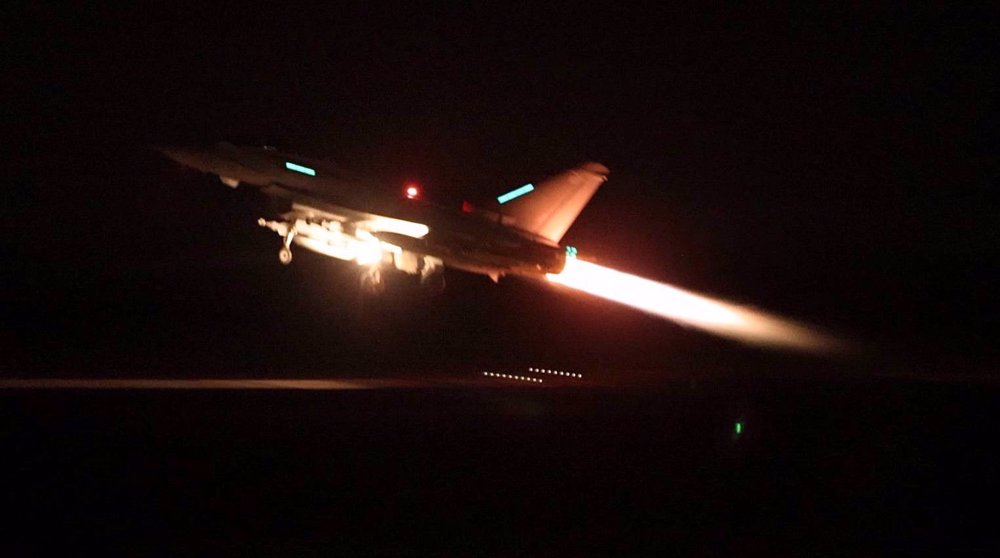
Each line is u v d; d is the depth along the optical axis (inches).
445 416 582.9
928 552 401.4
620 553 381.4
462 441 543.8
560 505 447.5
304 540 369.4
